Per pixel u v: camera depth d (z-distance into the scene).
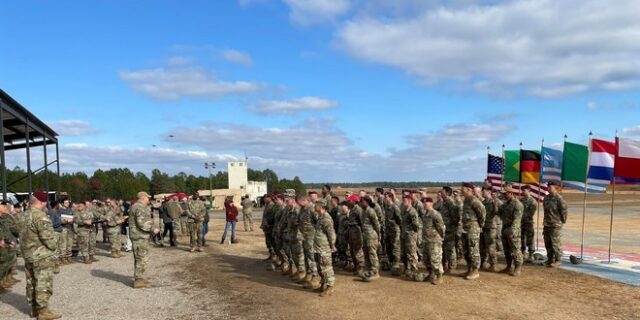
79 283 10.85
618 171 12.55
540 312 8.16
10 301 9.30
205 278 11.39
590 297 9.15
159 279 11.34
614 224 24.84
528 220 12.91
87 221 13.82
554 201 12.20
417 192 13.30
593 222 25.98
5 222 10.29
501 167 16.67
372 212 10.81
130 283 10.86
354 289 9.91
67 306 8.72
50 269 8.00
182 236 21.09
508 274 11.31
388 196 12.54
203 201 17.73
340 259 13.32
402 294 9.44
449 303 8.74
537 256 13.01
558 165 14.31
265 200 13.40
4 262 10.22
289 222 11.11
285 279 11.21
